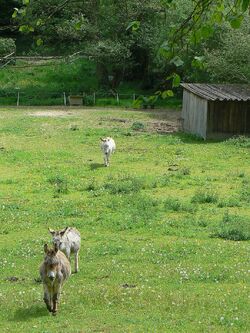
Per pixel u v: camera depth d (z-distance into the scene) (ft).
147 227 71.26
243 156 116.57
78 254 60.03
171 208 79.25
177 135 141.08
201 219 74.43
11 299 46.14
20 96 199.82
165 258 58.95
